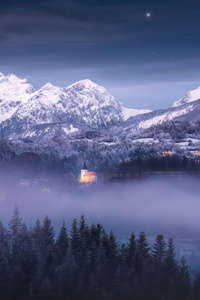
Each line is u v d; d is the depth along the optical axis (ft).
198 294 289.53
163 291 287.69
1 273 311.68
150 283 294.66
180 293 286.46
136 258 330.54
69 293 287.89
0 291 293.23
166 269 313.12
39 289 288.92
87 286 290.35
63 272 302.45
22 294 292.40
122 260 337.31
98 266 312.91
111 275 307.78
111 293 286.87
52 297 285.02
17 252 341.21
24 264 317.42
